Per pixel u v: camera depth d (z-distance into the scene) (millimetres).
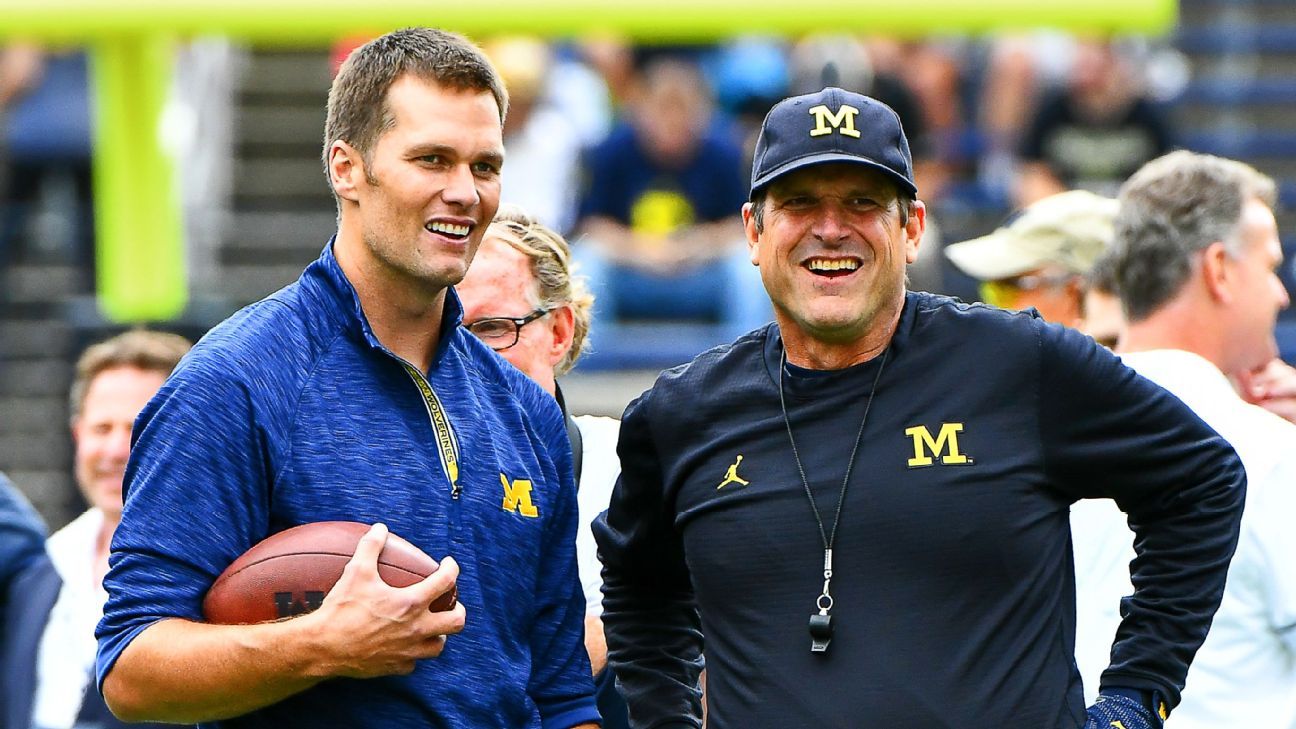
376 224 10945
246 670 10141
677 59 37844
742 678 11398
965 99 38625
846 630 11156
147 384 16875
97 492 16688
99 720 15914
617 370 32625
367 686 10758
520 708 11430
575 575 12148
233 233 38875
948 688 10953
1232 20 44594
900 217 11586
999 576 11141
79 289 35594
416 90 10875
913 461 11289
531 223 14430
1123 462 11422
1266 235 14375
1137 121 35031
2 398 34906
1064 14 29047
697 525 11750
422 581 10305
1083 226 16953
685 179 33531
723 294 33188
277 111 41094
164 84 30469
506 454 11633
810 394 11633
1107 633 13383
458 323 11492
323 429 10836
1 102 35812
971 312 11703
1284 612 12852
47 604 16500
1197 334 14414
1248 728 12914
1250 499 12898
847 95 11711
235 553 10602
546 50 36500
